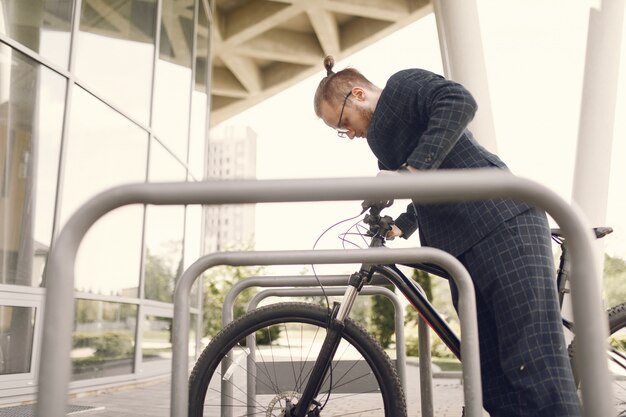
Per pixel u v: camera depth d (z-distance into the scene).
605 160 5.40
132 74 6.38
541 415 1.67
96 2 5.66
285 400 2.18
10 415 3.69
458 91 1.83
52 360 0.82
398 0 11.88
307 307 2.06
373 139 2.06
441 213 1.89
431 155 1.77
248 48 12.85
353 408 2.25
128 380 6.04
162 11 7.30
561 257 2.26
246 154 68.75
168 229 7.38
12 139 4.55
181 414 1.64
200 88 9.19
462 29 6.08
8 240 4.47
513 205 1.81
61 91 5.06
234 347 2.18
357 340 2.00
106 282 5.71
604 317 0.88
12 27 4.57
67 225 0.87
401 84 1.96
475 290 1.88
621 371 2.23
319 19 12.05
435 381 6.80
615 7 5.65
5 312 4.34
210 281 19.00
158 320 6.94
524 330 1.72
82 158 5.33
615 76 5.59
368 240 2.10
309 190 0.92
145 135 6.66
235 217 47.69
